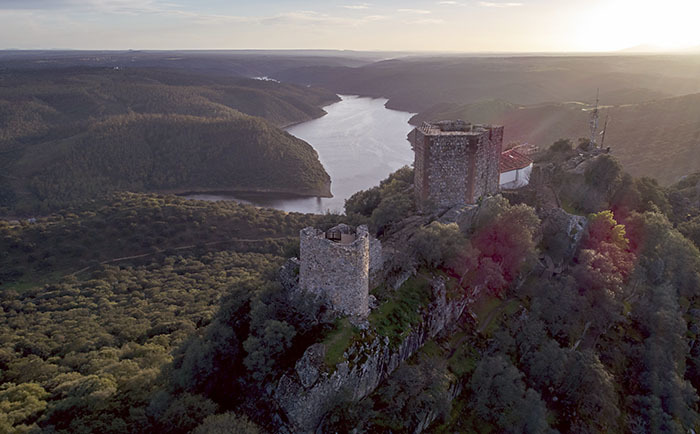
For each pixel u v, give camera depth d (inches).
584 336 1962.4
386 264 1711.4
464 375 1598.2
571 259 2251.5
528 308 1930.4
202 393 1425.9
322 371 1277.1
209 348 1460.4
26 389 1831.9
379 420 1321.4
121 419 1390.3
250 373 1391.5
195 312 3026.6
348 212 2674.7
